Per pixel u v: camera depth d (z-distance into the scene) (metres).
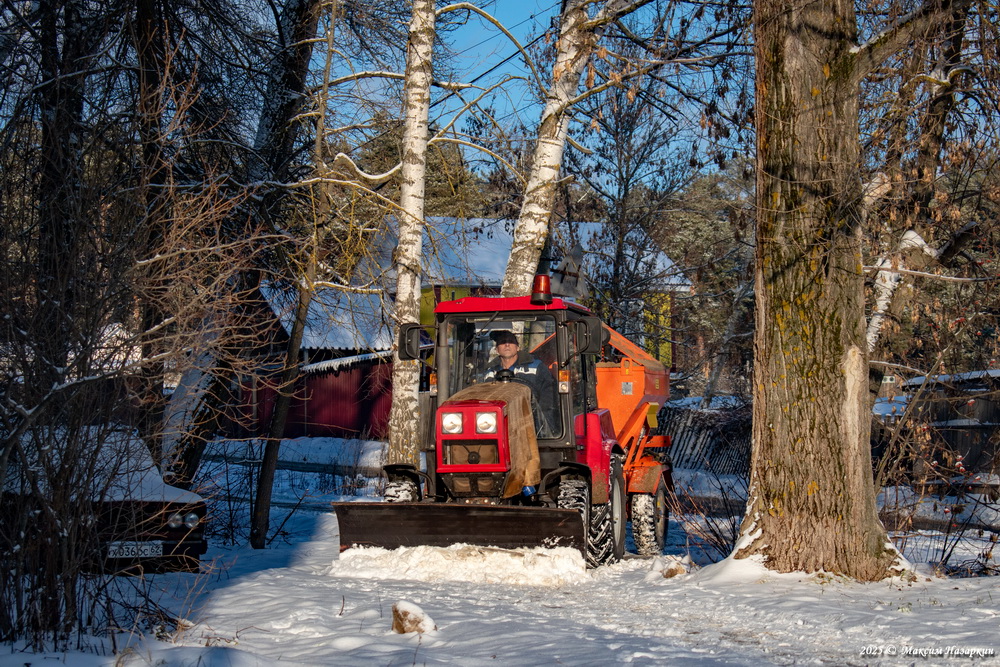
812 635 5.79
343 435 32.16
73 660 4.95
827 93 7.97
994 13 8.53
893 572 7.66
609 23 12.44
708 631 6.00
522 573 8.27
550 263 21.98
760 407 8.17
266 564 9.66
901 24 7.81
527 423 8.99
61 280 5.55
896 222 11.04
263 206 11.51
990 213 10.55
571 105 12.55
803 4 7.96
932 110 10.09
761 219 8.22
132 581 7.35
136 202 6.06
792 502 7.85
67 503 5.55
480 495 8.91
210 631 6.01
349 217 11.59
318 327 12.77
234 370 8.38
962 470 10.30
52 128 6.11
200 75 11.68
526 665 5.02
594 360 10.67
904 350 12.41
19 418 5.43
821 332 7.87
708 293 26.94
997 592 6.92
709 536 10.14
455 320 9.57
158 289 6.60
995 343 11.50
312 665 5.06
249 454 12.95
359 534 8.89
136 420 6.08
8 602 5.43
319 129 11.51
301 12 13.52
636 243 25.69
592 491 9.39
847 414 7.79
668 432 26.00
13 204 5.78
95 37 9.34
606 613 6.72
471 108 12.89
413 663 5.09
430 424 9.49
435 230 12.41
